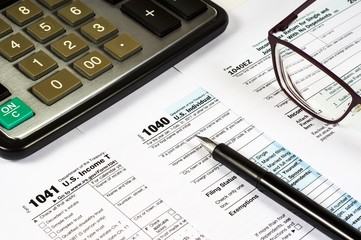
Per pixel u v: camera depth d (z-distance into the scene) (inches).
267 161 21.9
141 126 22.8
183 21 24.8
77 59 23.3
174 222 20.2
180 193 20.9
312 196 21.0
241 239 19.9
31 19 24.3
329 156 22.1
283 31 25.7
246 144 22.4
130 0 25.1
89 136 22.4
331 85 24.1
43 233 19.9
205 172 21.5
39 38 23.7
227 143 22.3
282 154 22.1
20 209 20.5
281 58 24.5
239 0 27.2
